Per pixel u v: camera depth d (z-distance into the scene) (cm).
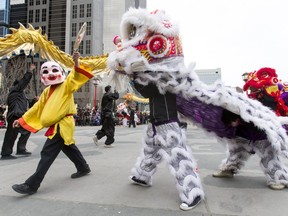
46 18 6262
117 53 330
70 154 425
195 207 301
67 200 324
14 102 599
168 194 344
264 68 498
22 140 652
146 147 366
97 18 6144
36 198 333
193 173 310
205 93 328
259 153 385
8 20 6275
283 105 509
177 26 321
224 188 373
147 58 319
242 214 284
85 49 5997
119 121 2756
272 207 304
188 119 379
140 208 298
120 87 370
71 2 6131
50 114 368
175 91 324
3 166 515
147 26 315
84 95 5178
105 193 349
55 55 493
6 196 341
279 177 368
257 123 337
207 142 949
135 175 378
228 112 364
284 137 359
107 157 608
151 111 338
